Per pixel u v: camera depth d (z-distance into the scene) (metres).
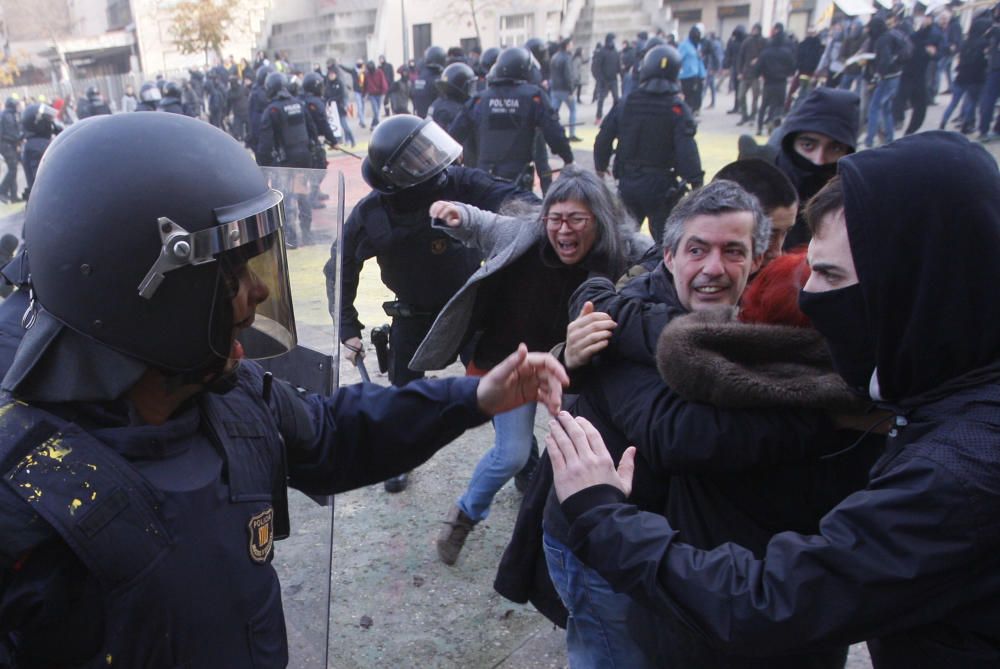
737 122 13.95
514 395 1.33
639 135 5.15
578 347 1.50
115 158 0.90
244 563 0.99
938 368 0.92
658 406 1.33
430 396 1.30
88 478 0.86
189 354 0.95
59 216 0.90
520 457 2.55
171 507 0.91
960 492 0.85
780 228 2.04
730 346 1.27
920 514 0.87
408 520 3.03
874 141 10.59
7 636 0.89
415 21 24.84
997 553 0.86
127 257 0.89
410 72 19.78
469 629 2.44
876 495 0.92
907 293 0.91
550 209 2.37
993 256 0.87
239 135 15.88
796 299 1.31
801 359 1.26
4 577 0.84
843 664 1.38
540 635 2.42
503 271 2.57
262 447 1.06
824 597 0.92
